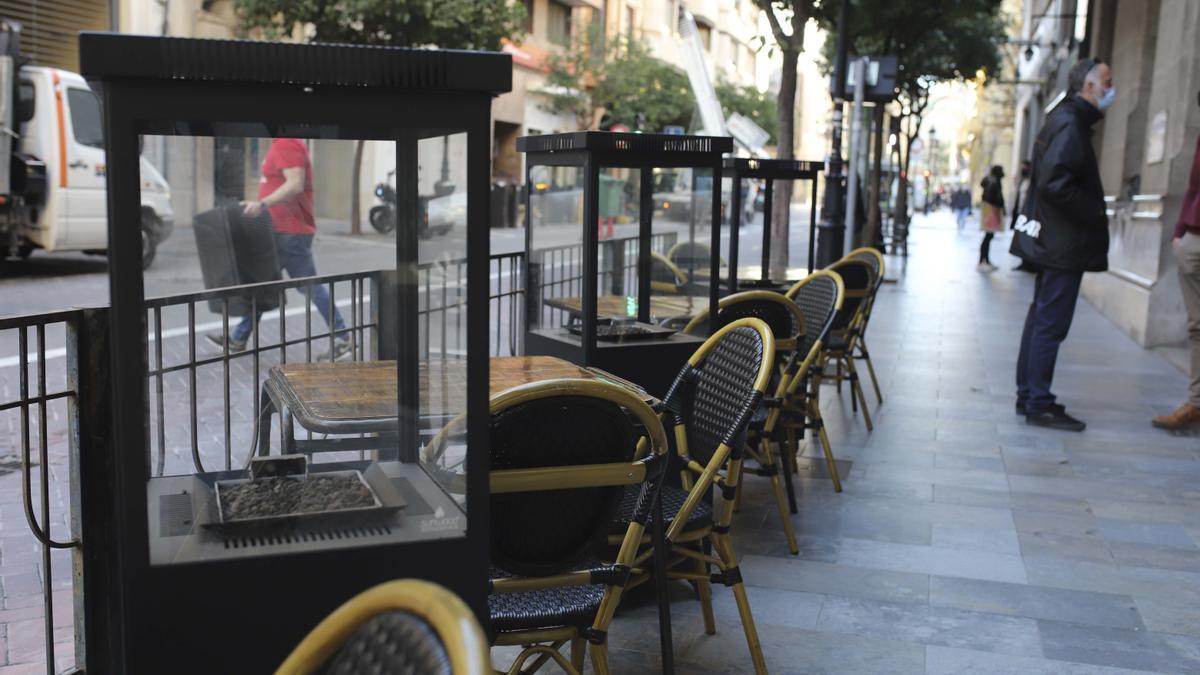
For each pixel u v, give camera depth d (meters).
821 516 5.04
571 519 2.65
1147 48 12.37
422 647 1.20
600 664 2.71
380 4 19.05
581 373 3.67
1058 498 5.39
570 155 4.32
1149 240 10.65
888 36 16.05
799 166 7.25
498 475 2.51
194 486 2.42
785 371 4.52
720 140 4.43
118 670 2.72
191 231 2.56
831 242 10.29
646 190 4.50
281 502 2.29
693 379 3.54
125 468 2.07
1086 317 12.88
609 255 4.51
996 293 15.52
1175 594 4.15
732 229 5.79
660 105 36.53
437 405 2.38
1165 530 4.91
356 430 2.48
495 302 5.52
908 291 15.69
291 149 2.66
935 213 74.56
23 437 2.62
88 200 14.03
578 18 39.69
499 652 3.59
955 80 26.00
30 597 3.88
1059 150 6.58
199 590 2.14
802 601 4.02
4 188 13.04
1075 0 20.28
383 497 2.34
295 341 3.02
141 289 2.04
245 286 2.74
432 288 2.39
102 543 2.72
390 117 2.10
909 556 4.52
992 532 4.85
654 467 2.68
